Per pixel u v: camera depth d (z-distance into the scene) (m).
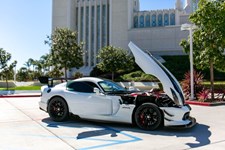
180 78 42.06
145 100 6.63
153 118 6.35
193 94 14.95
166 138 5.61
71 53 34.62
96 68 52.94
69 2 67.25
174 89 6.29
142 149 4.73
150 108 6.38
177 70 47.00
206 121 7.82
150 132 6.20
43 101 7.89
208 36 15.21
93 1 67.81
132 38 61.78
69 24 66.81
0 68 28.42
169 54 58.59
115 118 6.80
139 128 6.63
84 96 7.27
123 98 6.81
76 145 4.98
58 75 42.34
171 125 6.21
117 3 64.38
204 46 15.41
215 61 15.01
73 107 7.37
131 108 6.64
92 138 5.58
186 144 5.10
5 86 35.84
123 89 8.06
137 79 38.69
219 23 14.79
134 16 66.38
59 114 7.57
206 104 12.63
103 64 41.44
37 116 8.54
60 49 34.66
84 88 7.46
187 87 15.95
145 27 62.50
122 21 63.53
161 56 57.16
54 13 68.50
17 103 12.89
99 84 7.39
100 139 5.50
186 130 6.46
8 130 6.32
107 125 7.06
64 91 7.62
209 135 5.90
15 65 29.28
